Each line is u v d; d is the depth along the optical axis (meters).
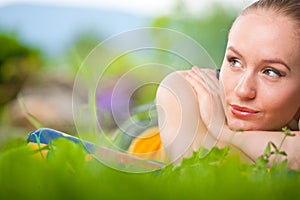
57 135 3.65
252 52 3.84
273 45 3.81
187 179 2.24
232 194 1.85
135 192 1.75
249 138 3.92
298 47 3.86
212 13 12.46
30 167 2.05
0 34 13.77
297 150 3.89
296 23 3.87
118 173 2.10
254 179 2.44
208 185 1.94
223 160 2.96
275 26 3.84
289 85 3.89
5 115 10.41
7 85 12.66
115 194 1.73
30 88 12.23
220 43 11.62
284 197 1.96
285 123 4.04
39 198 1.77
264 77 3.88
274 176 2.62
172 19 13.20
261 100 3.88
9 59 13.34
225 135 3.94
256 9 3.98
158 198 1.76
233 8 12.38
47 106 10.71
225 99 3.99
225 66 4.00
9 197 1.82
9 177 1.96
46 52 15.40
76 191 1.74
